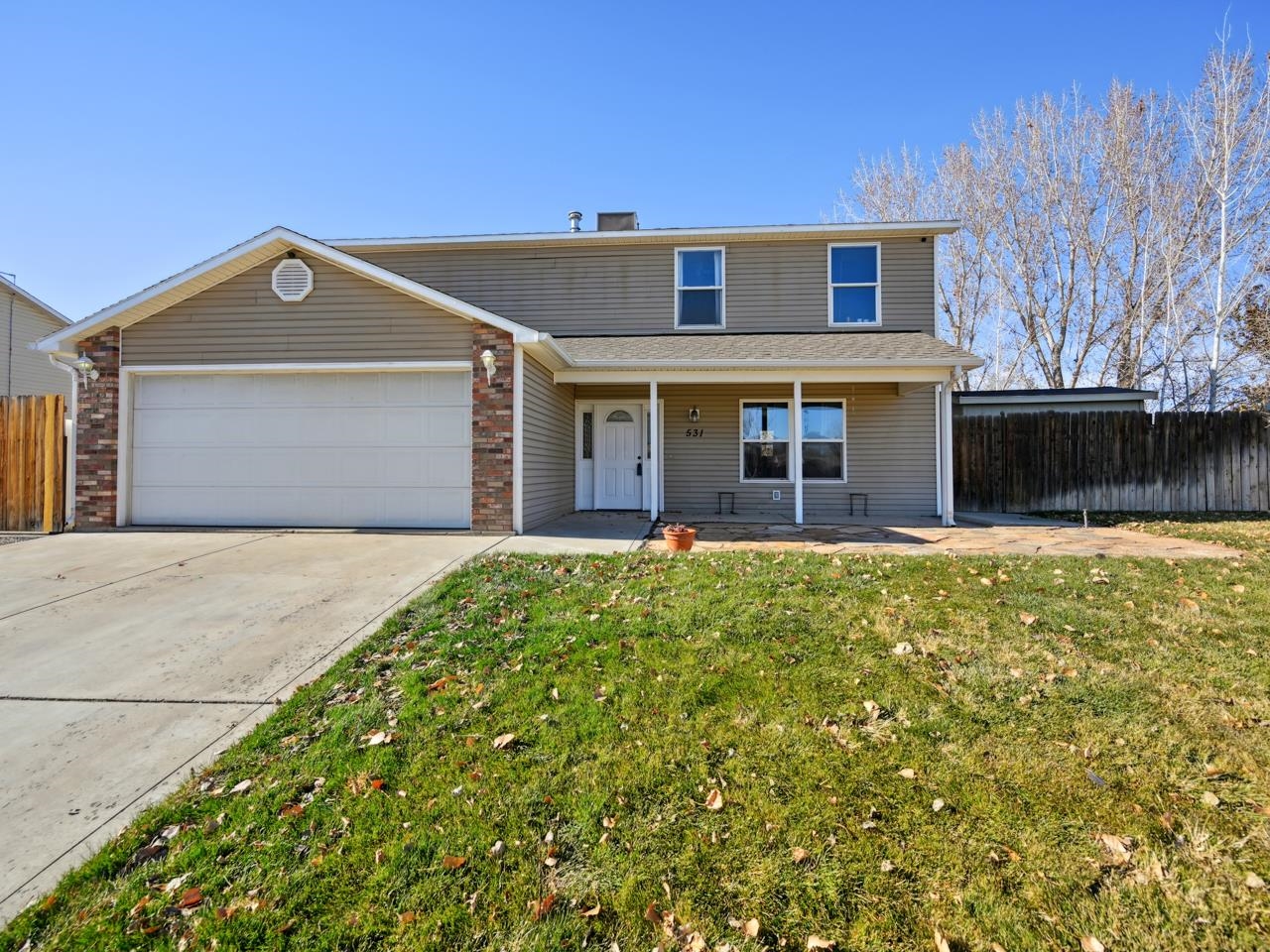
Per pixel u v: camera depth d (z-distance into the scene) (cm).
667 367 971
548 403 981
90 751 313
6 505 866
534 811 259
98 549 718
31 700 364
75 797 277
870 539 809
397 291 853
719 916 207
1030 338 2191
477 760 295
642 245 1208
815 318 1185
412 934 202
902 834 241
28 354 1702
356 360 859
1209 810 252
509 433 830
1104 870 223
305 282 867
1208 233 1773
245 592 551
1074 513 1187
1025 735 306
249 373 883
